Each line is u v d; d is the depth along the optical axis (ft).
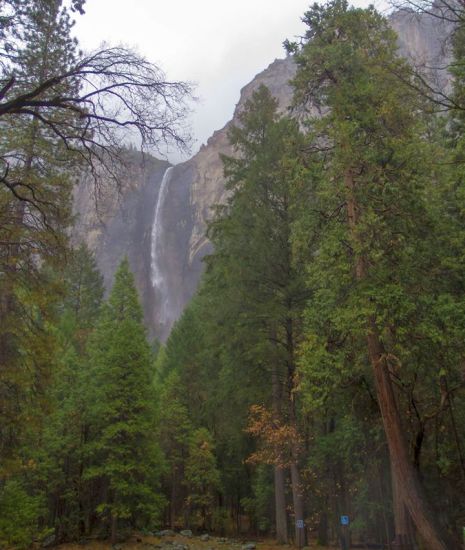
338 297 39.83
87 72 25.79
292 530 88.48
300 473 70.69
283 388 70.95
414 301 37.37
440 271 40.78
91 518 93.56
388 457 58.39
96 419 87.81
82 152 29.19
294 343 67.92
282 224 69.31
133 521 94.73
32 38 28.09
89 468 85.10
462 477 51.98
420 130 40.34
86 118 27.22
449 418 52.90
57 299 45.85
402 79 30.86
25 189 38.42
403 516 48.83
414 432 44.52
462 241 41.93
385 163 40.29
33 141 38.93
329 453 64.18
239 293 67.46
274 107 82.53
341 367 39.04
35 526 75.36
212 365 94.63
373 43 41.39
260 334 67.21
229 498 135.64
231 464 123.24
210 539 94.84
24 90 29.96
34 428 48.47
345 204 41.47
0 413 45.60
